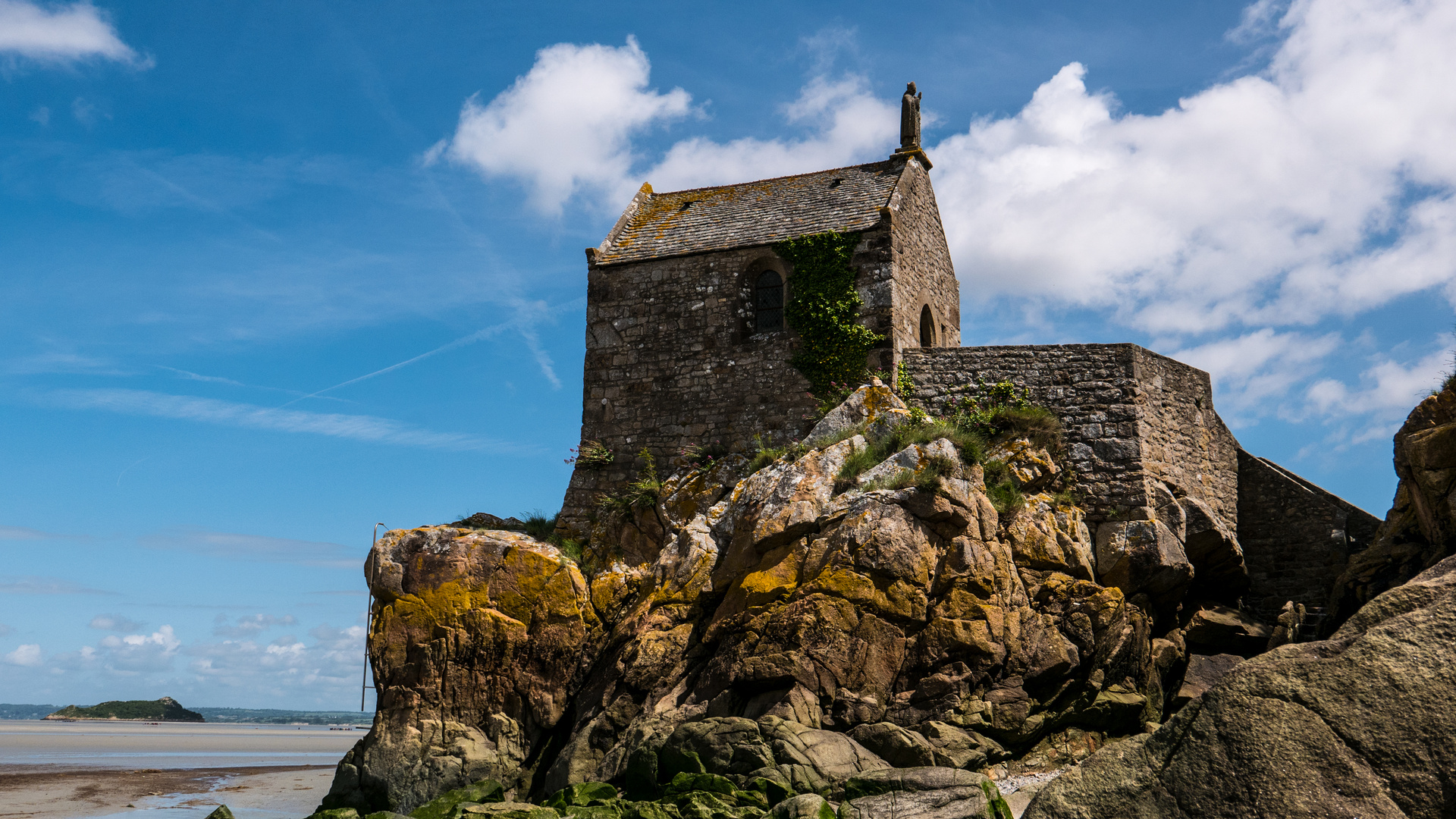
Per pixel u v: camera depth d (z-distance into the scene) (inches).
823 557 698.8
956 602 684.7
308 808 1005.2
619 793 643.5
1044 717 692.1
